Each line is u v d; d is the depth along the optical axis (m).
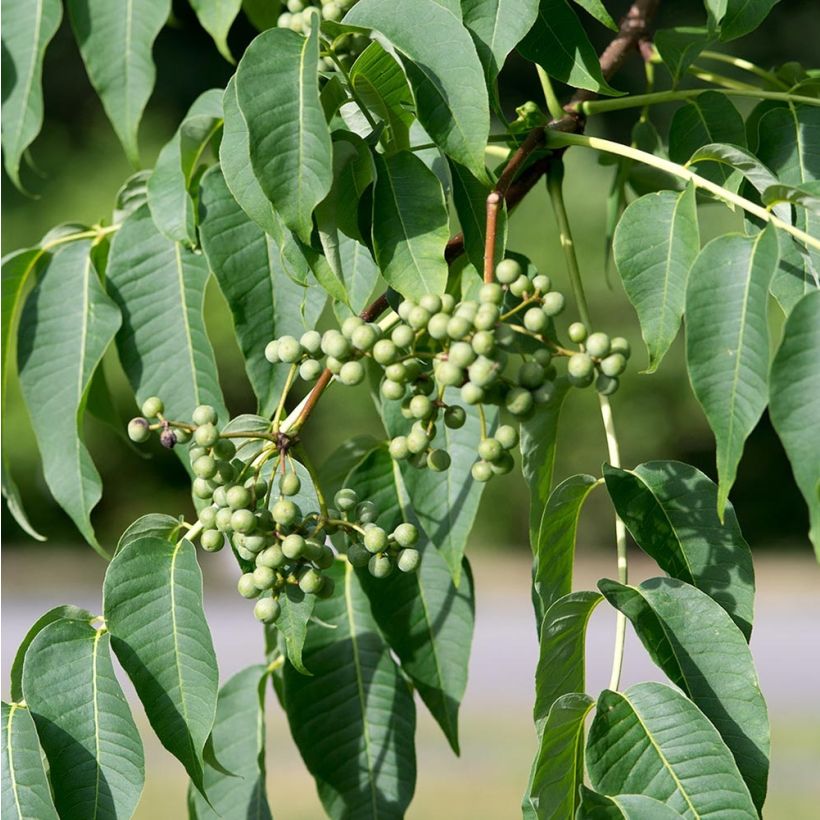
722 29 1.41
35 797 1.30
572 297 6.96
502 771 3.85
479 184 1.36
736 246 1.27
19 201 7.44
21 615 6.55
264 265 1.39
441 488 1.40
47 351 1.43
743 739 1.29
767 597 7.16
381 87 1.34
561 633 1.31
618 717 1.28
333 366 1.29
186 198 1.41
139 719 4.14
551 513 1.33
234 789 1.47
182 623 1.32
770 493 8.48
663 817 1.26
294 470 1.31
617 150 1.35
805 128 1.39
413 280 1.31
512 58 6.49
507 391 1.28
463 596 1.44
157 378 1.42
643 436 7.88
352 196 1.33
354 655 1.46
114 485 8.51
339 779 1.44
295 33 1.30
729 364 1.26
